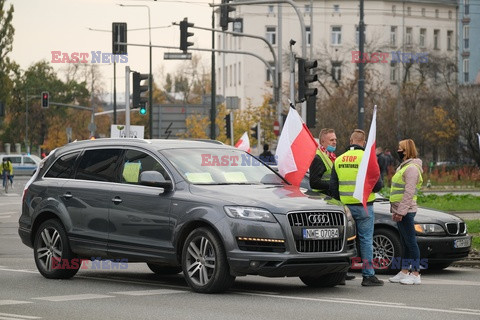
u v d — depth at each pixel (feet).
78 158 84.38
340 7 586.45
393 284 82.58
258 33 595.88
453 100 392.68
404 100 400.06
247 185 77.30
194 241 73.36
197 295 72.02
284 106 424.46
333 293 74.59
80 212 81.87
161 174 76.07
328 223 72.95
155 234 76.23
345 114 365.40
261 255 70.38
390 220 92.17
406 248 84.12
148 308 64.90
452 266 101.91
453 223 93.86
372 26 583.99
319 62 536.42
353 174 80.89
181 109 398.01
